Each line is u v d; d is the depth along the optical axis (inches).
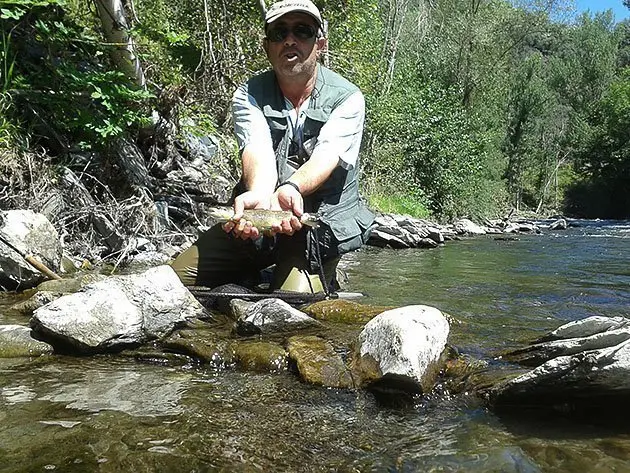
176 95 292.8
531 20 1099.3
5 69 218.8
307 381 93.0
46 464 63.4
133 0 314.3
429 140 821.2
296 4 147.4
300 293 144.6
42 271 157.1
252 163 148.3
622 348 74.1
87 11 277.1
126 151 262.1
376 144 722.8
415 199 775.7
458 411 81.7
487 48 1018.7
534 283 208.8
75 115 244.2
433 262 289.6
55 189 224.5
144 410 80.0
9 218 170.9
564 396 79.0
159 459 65.3
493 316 144.5
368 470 63.9
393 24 829.2
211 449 68.3
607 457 66.5
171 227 259.4
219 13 404.8
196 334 114.3
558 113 1737.2
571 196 1622.8
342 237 155.6
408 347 88.1
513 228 709.9
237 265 159.3
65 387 89.0
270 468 64.1
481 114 1002.1
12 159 213.8
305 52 149.3
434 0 1061.8
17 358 103.6
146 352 107.6
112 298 112.3
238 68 379.9
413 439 72.1
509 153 1460.4
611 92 1647.4
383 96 701.3
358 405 83.8
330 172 143.5
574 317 144.3
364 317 128.0
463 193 860.6
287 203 133.3
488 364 97.6
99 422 75.3
